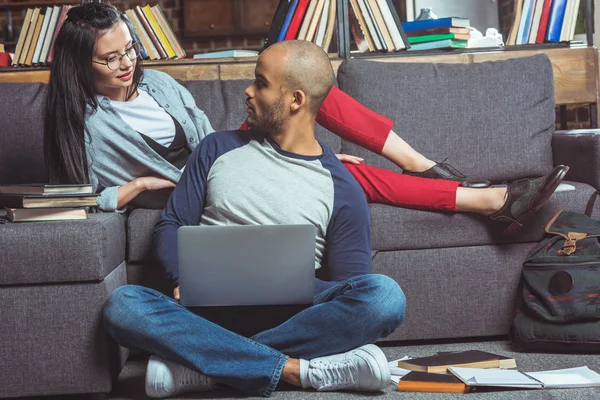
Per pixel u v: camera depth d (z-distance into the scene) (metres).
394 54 3.00
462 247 2.22
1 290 1.79
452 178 2.32
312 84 1.94
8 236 1.77
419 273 2.21
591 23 3.15
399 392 1.78
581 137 2.43
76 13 2.14
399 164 2.37
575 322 2.04
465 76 2.71
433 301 2.21
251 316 1.84
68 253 1.78
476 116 2.66
